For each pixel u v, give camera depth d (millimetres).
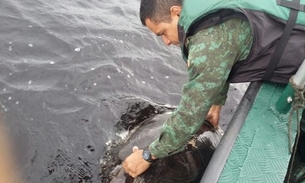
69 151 3102
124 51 4379
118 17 5098
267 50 2410
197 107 2320
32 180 2852
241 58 2389
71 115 3396
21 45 4020
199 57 2197
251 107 2551
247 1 2281
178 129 2439
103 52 4238
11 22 4285
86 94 3648
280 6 2373
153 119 3484
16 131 3150
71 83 3717
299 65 2465
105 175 2963
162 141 2576
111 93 3742
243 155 2246
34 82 3637
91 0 5352
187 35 2281
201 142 3137
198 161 2992
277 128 2434
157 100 3867
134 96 3793
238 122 2447
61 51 4082
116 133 3354
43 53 4004
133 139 3225
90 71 3898
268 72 2535
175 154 2951
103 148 3189
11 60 3809
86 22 4703
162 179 2822
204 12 2178
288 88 2402
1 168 2865
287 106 2467
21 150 3027
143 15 2406
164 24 2385
